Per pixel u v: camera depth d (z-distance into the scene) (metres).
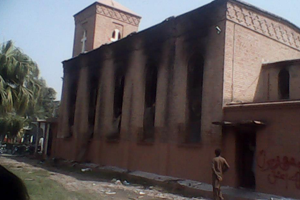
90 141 21.97
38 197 9.28
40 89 20.25
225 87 13.41
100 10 26.08
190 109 15.13
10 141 44.25
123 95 19.52
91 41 25.70
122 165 18.36
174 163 14.98
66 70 26.97
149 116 17.70
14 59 17.64
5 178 1.22
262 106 11.76
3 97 16.67
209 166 13.24
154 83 17.97
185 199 11.62
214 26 14.19
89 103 23.25
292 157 10.61
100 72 22.28
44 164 23.67
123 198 11.56
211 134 13.41
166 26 16.67
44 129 30.36
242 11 14.48
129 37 19.48
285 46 16.70
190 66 15.38
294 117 10.80
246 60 14.46
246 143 12.57
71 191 11.64
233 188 12.15
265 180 11.27
